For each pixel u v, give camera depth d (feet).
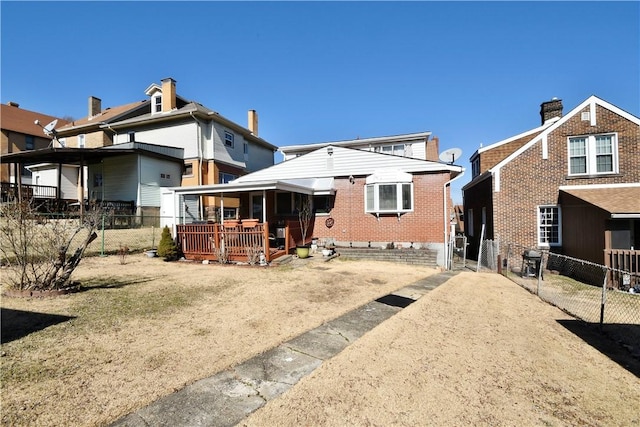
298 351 14.46
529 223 44.62
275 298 23.47
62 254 24.09
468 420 9.78
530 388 11.85
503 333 17.53
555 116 60.44
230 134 85.30
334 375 12.30
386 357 13.94
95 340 15.30
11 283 25.45
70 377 11.82
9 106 112.16
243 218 54.70
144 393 10.87
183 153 76.23
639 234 35.01
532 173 44.78
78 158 66.95
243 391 11.11
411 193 46.01
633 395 11.61
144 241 50.31
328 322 18.42
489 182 48.39
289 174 52.90
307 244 48.55
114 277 30.07
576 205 39.42
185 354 13.97
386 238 47.11
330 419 9.64
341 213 49.70
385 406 10.36
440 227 44.50
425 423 9.58
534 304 24.31
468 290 27.76
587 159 42.91
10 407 9.90
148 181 68.49
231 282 28.60
